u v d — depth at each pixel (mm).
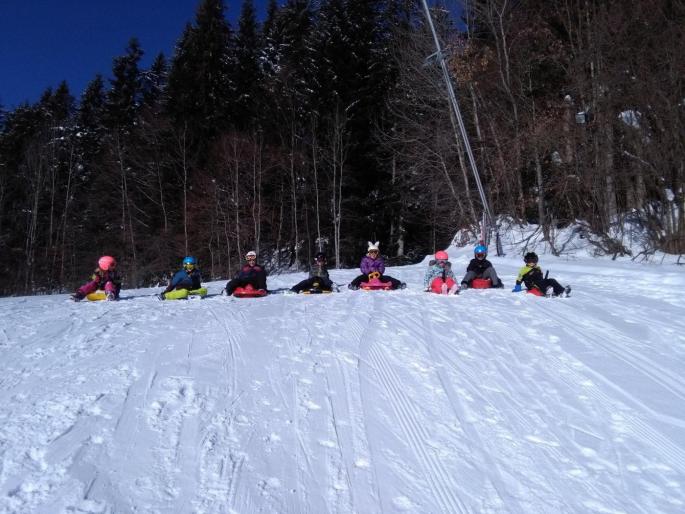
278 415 4836
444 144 27797
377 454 4266
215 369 5922
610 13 20828
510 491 3871
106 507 3510
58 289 37844
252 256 11812
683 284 12562
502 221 25828
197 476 3887
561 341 7012
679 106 18516
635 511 3688
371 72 34156
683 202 18625
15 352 6852
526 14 24781
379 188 35188
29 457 4082
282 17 40375
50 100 47094
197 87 35344
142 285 33844
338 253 32469
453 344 6859
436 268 11344
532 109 23984
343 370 5922
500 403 5207
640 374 5969
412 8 29422
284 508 3582
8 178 41500
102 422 4637
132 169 36906
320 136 34281
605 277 14211
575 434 4672
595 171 20844
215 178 33156
